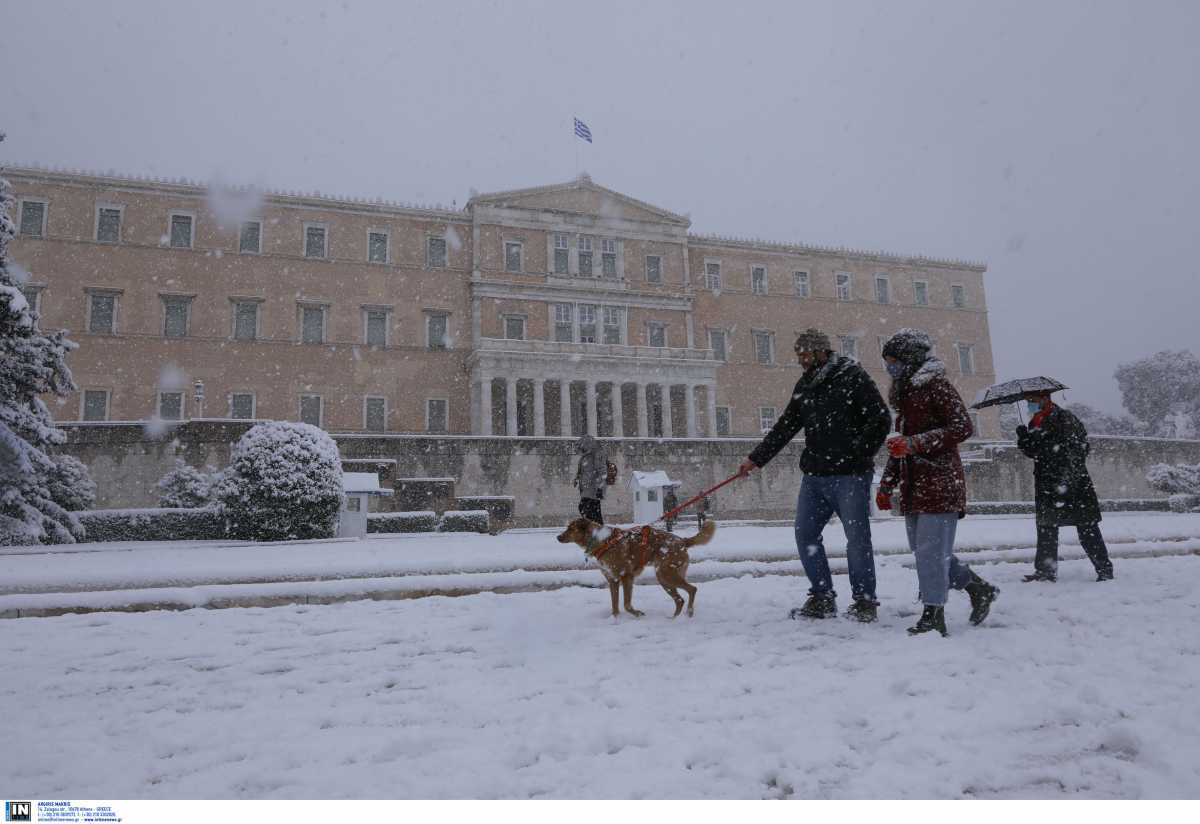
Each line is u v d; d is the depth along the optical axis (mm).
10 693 3592
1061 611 5051
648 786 2268
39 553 13188
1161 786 2168
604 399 45875
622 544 5410
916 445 4613
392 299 41469
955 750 2492
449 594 6754
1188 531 10375
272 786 2352
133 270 37125
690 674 3656
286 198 40375
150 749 2736
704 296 48094
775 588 6613
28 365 16984
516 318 43344
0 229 17359
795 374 49000
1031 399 6883
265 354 38625
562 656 4141
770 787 2270
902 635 4500
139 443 25391
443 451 28188
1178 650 3861
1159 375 66562
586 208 46219
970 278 54656
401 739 2711
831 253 51312
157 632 5125
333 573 6992
